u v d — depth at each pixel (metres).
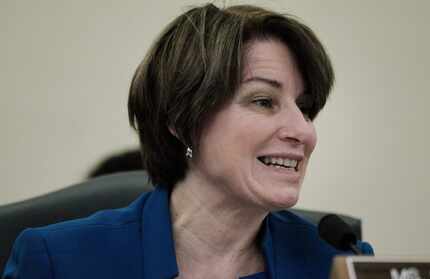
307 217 3.78
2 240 3.55
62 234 2.99
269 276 3.06
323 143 6.41
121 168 5.40
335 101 6.39
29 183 6.27
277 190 2.82
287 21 2.94
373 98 6.42
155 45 3.09
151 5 6.30
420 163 6.42
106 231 3.04
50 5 6.24
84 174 6.29
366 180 6.41
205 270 3.03
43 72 6.25
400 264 1.95
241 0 5.79
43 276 2.88
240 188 2.83
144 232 3.05
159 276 2.89
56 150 6.29
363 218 6.45
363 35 6.39
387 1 6.38
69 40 6.27
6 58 6.21
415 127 6.42
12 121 6.24
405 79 6.39
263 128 2.80
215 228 2.98
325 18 6.35
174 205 3.10
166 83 2.96
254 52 2.88
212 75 2.82
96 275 2.90
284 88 2.90
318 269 3.17
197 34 2.91
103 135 6.34
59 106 6.28
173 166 3.15
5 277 3.00
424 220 6.42
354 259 1.94
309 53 2.97
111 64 6.31
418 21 6.39
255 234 3.09
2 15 6.20
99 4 6.29
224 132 2.84
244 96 2.84
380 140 6.43
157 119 3.08
